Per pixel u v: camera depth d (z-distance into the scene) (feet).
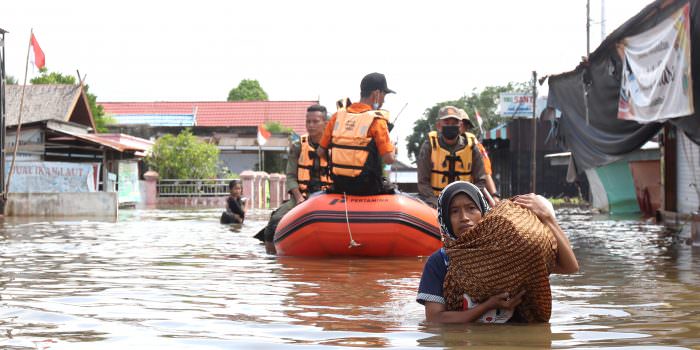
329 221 25.52
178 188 110.42
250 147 136.15
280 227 27.27
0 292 16.67
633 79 43.34
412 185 141.79
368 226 25.34
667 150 59.26
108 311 14.05
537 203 12.59
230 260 24.73
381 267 22.65
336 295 16.46
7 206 59.26
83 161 90.94
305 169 32.22
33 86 101.96
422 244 26.08
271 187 118.42
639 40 41.93
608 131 53.42
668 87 37.70
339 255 26.02
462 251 12.14
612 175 73.46
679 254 28.19
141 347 10.75
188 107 183.01
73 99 99.91
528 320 12.52
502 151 134.10
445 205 12.30
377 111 26.21
